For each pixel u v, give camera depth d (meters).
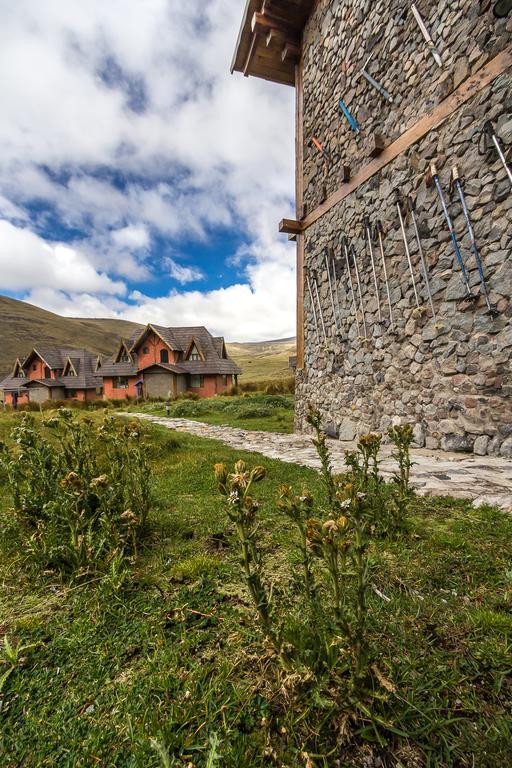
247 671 1.34
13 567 2.16
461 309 5.56
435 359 6.01
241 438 8.48
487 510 2.81
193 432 9.81
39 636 1.57
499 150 4.90
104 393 37.28
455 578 1.90
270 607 1.49
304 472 4.41
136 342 34.94
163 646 1.48
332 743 1.06
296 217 10.60
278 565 2.13
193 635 1.54
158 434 6.83
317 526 1.12
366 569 1.21
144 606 1.76
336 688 1.13
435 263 5.97
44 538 2.18
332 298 8.84
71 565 2.04
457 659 1.35
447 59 5.66
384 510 2.54
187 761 1.03
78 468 2.70
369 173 7.41
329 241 8.98
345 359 8.40
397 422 6.80
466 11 5.32
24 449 2.70
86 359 42.56
